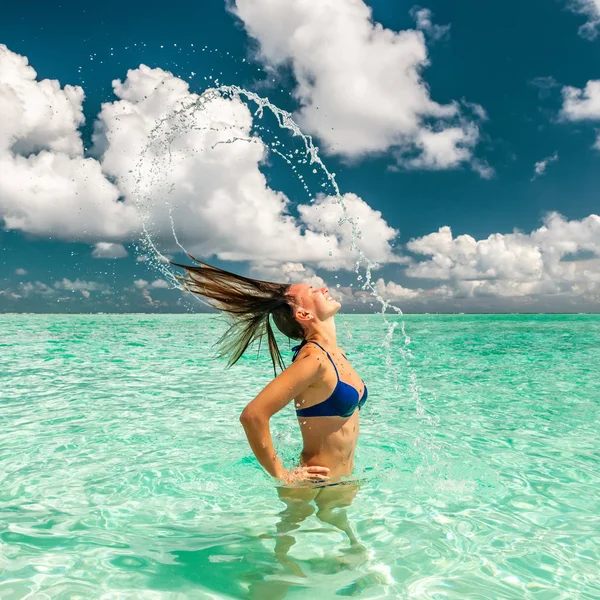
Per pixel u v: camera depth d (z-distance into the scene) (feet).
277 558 5.74
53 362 24.47
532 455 9.93
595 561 5.72
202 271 8.58
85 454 9.98
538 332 53.31
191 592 4.99
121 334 45.50
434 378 20.10
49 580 5.17
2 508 7.24
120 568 5.45
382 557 5.76
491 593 5.02
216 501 7.55
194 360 25.54
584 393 16.84
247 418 7.04
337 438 7.98
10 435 11.37
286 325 8.64
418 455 9.86
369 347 34.04
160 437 11.25
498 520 6.84
